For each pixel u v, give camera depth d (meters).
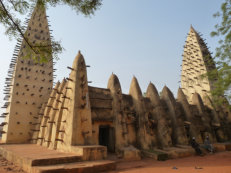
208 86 24.94
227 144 18.19
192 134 19.36
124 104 16.95
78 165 8.50
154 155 13.02
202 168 9.01
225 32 13.24
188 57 30.17
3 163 10.64
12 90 22.56
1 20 5.43
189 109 20.64
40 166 8.08
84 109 12.85
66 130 12.31
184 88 29.45
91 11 6.62
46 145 15.51
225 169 8.55
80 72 13.87
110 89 16.89
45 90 24.95
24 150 12.73
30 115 22.81
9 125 20.97
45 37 27.80
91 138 12.31
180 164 10.76
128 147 13.80
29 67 24.58
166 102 20.39
